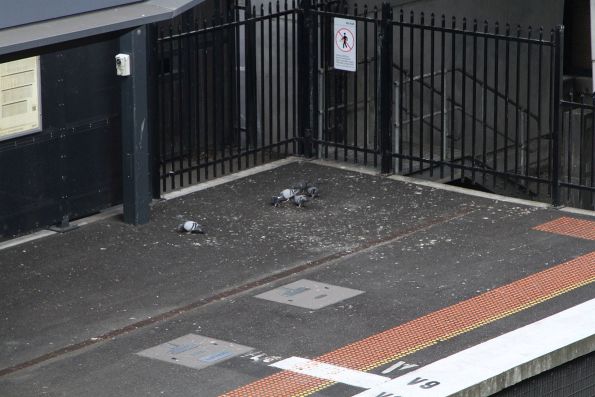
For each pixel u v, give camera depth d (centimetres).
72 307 3866
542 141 6278
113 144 4625
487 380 3322
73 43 3222
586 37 6888
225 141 5378
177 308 3853
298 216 4572
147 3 3238
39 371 3472
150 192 4650
